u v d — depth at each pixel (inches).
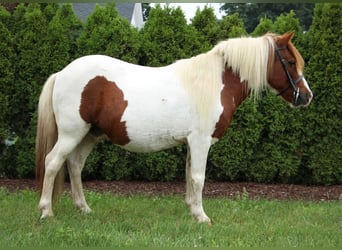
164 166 299.1
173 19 295.9
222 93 191.8
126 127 189.9
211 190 285.9
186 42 295.4
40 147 195.3
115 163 302.0
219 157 294.8
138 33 299.9
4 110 293.9
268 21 300.2
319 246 169.2
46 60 292.4
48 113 195.0
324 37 285.9
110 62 194.1
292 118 292.2
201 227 187.2
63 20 300.7
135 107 188.5
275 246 167.8
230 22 303.9
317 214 222.5
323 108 289.7
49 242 163.6
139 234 176.9
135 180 312.5
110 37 294.7
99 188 286.2
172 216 213.3
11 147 307.1
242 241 172.4
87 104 190.7
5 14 294.8
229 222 205.9
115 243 162.6
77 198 211.6
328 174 295.1
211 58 193.5
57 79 193.6
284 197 272.2
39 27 293.3
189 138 191.0
